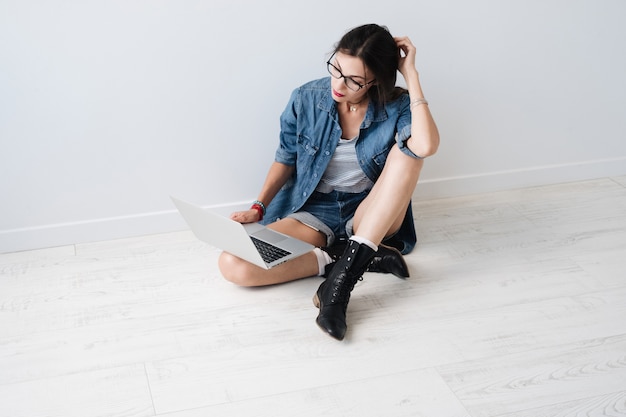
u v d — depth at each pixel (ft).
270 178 7.70
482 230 8.47
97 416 5.60
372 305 7.00
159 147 8.05
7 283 7.40
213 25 7.68
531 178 9.52
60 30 7.29
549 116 9.26
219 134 8.17
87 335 6.56
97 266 7.73
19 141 7.63
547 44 8.85
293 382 5.96
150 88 7.77
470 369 6.11
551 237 8.30
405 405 5.71
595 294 7.17
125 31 7.47
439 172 9.16
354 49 6.48
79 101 7.63
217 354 6.30
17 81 7.38
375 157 7.22
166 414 5.62
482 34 8.55
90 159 7.91
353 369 6.12
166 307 6.98
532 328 6.64
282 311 6.90
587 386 5.92
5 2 7.06
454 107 8.84
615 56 9.18
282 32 7.91
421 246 8.13
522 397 5.80
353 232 7.55
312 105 7.29
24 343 6.45
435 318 6.79
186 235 8.41
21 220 7.97
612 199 9.24
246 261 7.04
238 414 5.62
